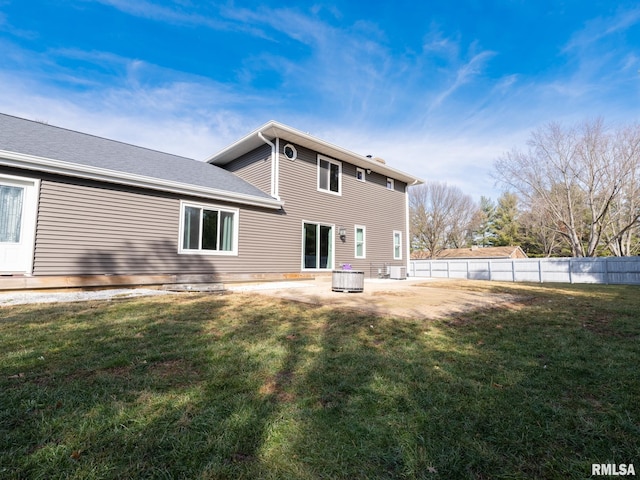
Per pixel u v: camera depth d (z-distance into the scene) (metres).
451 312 5.38
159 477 1.51
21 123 8.99
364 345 3.52
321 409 2.14
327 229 12.70
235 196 9.63
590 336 3.94
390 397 2.31
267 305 5.74
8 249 6.50
